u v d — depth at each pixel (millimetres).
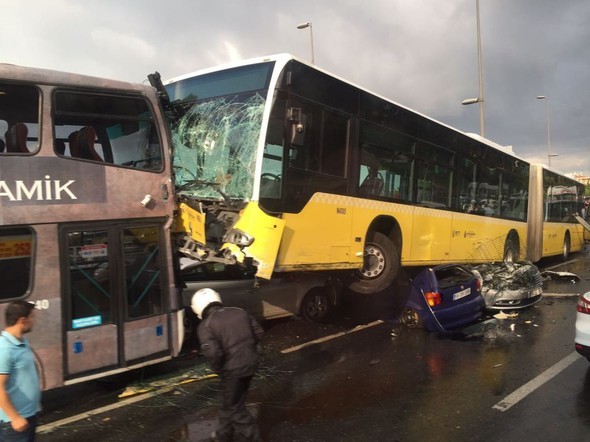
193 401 5539
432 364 6867
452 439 4598
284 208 6793
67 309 5059
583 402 5434
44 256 4926
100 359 5258
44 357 4895
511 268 10617
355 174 8109
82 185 5199
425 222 10148
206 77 7543
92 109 5336
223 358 4379
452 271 9328
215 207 6797
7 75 4742
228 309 4496
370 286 8594
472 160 12398
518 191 15914
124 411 5289
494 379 6230
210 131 7164
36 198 4895
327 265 7559
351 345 7820
